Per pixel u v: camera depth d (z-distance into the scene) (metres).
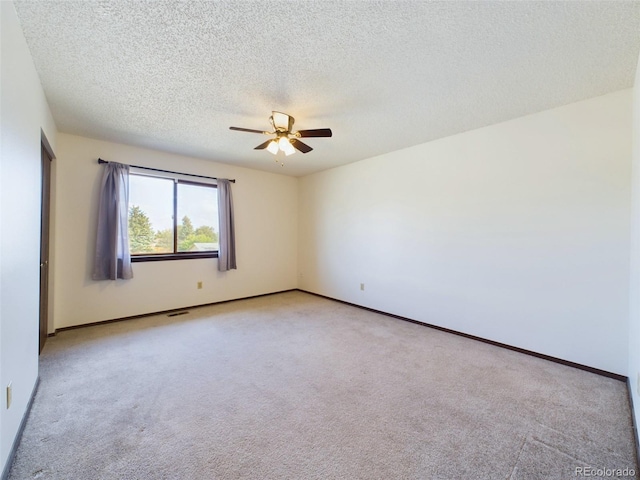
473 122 2.97
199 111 2.74
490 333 3.07
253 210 5.11
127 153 3.74
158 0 1.45
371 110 2.71
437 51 1.85
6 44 1.39
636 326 1.87
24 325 1.73
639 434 1.55
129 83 2.24
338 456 1.50
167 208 4.18
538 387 2.18
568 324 2.57
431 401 1.99
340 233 4.87
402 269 3.93
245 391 2.11
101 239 3.49
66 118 2.91
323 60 1.95
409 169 3.83
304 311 4.30
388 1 1.44
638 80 1.92
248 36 1.72
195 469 1.40
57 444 1.56
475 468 1.42
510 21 1.58
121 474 1.37
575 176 2.53
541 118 2.71
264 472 1.39
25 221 1.75
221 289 4.73
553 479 1.36
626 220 2.30
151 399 2.00
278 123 2.69
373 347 2.95
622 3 1.45
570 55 1.87
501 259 2.98
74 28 1.65
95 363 2.53
